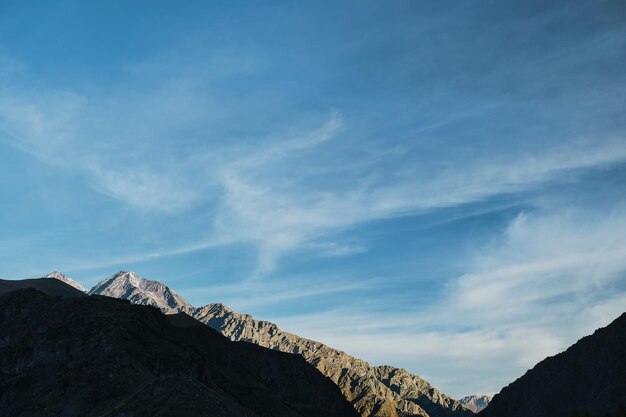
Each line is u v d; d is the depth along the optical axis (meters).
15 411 183.00
